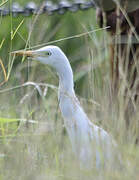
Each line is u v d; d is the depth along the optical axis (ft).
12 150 22.80
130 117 25.95
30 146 23.77
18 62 35.09
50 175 20.71
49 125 24.99
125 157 21.49
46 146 23.54
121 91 25.59
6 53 34.73
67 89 25.90
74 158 22.47
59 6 35.27
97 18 30.99
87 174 20.40
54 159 22.70
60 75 25.91
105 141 23.15
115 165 21.48
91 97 26.78
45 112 28.58
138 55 29.45
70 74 25.89
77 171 20.68
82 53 44.11
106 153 22.68
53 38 48.08
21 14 34.01
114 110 25.18
